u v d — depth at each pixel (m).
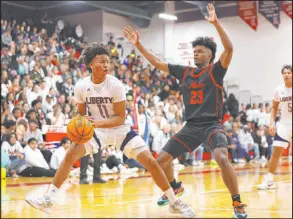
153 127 14.54
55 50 18.44
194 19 23.30
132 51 21.36
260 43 22.23
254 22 21.72
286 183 8.83
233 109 20.47
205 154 17.69
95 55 4.90
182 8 23.58
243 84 22.52
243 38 22.55
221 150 4.98
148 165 4.95
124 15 23.72
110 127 5.00
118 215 5.24
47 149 12.10
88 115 5.23
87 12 22.80
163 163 5.28
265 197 6.75
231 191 4.93
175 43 23.72
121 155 12.52
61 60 17.78
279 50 21.84
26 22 20.69
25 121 11.77
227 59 5.04
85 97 5.05
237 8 22.08
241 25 22.58
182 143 5.27
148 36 24.14
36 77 14.77
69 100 14.66
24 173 11.27
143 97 16.88
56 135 12.27
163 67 5.46
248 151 17.73
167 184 4.97
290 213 5.24
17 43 17.05
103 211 5.57
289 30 21.66
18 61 15.23
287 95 7.80
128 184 9.12
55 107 12.67
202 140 5.22
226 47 5.01
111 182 9.57
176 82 20.59
